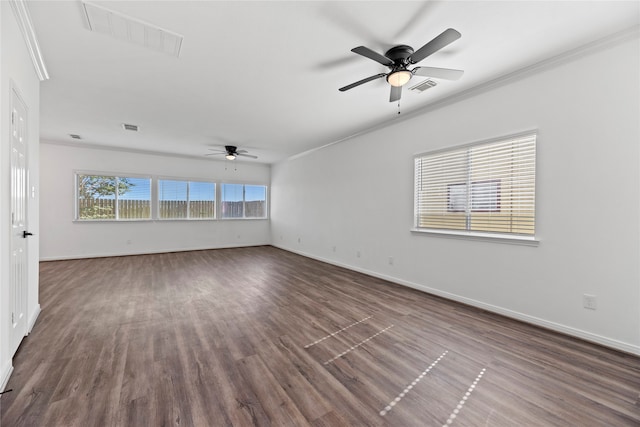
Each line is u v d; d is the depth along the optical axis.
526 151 2.78
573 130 2.43
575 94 2.41
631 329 2.16
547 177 2.59
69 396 1.64
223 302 3.33
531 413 1.53
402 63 2.36
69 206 5.85
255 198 8.34
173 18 1.99
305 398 1.65
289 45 2.33
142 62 2.58
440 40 1.91
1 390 1.64
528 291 2.74
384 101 3.52
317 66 2.67
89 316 2.86
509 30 2.13
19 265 2.14
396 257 4.22
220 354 2.13
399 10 1.93
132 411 1.53
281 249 7.74
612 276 2.24
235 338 2.40
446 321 2.79
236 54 2.46
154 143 5.79
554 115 2.53
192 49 2.38
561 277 2.52
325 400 1.64
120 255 6.40
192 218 7.32
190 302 3.32
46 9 1.88
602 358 2.09
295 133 5.00
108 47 2.34
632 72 2.12
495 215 3.05
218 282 4.24
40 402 1.58
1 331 1.69
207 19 2.00
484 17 1.99
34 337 2.37
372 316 2.91
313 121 4.32
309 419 1.49
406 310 3.09
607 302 2.27
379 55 2.14
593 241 2.34
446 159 3.55
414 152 3.92
